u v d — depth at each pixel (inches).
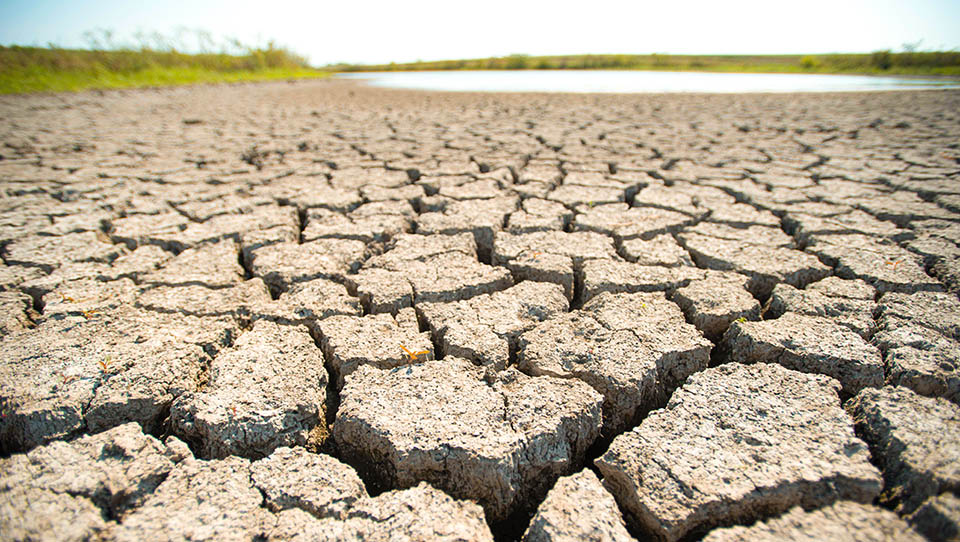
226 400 15.8
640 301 21.6
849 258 25.9
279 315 21.4
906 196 36.8
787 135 66.4
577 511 12.4
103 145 61.3
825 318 20.1
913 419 14.0
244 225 32.4
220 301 22.6
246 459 13.9
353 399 15.9
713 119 83.9
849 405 15.6
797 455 13.2
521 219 33.2
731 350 19.4
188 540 11.4
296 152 58.1
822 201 36.2
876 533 11.1
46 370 17.1
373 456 14.9
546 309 21.9
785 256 26.6
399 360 18.3
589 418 15.4
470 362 17.8
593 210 35.0
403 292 23.3
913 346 17.9
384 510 12.4
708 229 31.1
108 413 15.6
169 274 25.5
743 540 11.3
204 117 90.2
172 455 13.8
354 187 42.0
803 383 16.0
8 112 92.4
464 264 26.4
